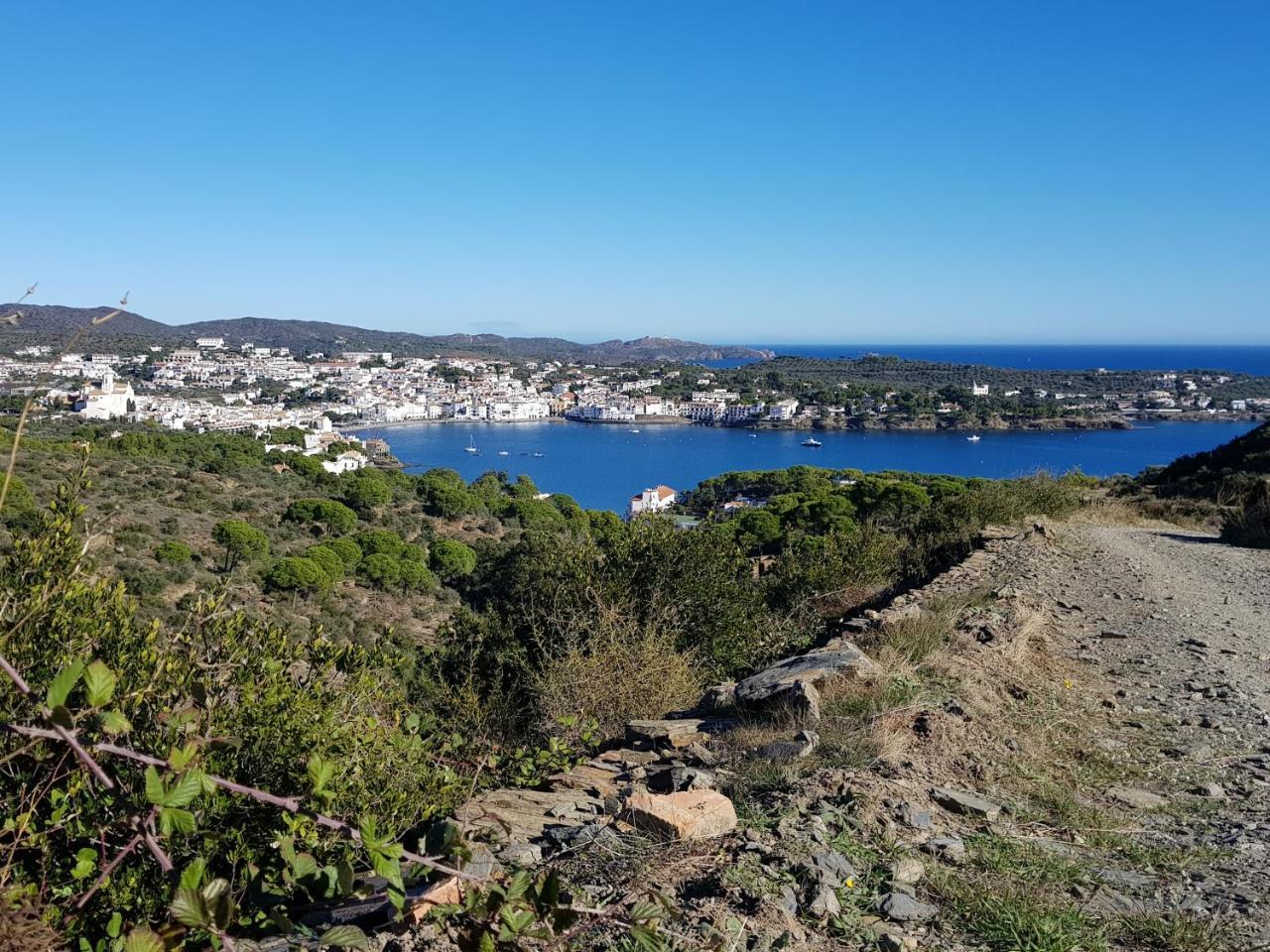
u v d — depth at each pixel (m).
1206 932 2.71
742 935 2.53
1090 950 2.61
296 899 2.86
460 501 47.56
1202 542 14.41
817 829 3.30
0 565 3.11
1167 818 3.88
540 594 7.86
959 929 2.73
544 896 1.94
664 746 5.01
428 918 2.22
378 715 3.81
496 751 4.79
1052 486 18.84
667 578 8.00
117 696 2.73
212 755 2.74
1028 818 3.77
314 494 46.84
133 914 2.48
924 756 4.36
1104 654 7.20
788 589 10.24
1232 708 5.70
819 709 4.93
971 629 7.22
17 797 2.43
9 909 2.08
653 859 3.08
